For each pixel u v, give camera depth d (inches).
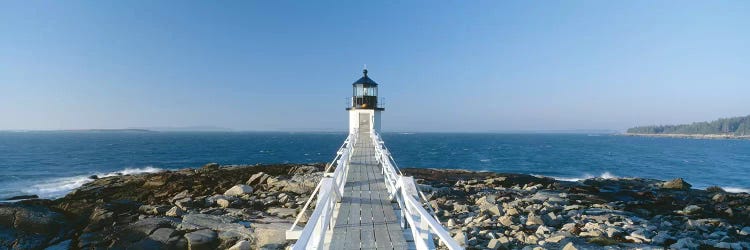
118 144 4987.7
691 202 994.1
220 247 657.6
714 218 784.3
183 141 6240.2
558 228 693.3
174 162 2682.1
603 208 868.0
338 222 349.7
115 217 828.6
